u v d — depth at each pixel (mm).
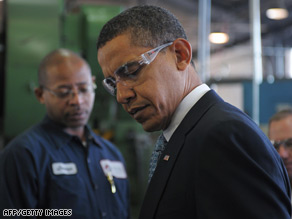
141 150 2730
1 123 2812
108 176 1801
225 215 765
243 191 768
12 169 1538
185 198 867
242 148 802
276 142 1646
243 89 3717
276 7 4609
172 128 1013
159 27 966
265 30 6156
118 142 2760
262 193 769
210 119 887
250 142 810
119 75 967
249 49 6590
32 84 2689
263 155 812
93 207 1667
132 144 2742
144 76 951
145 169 2727
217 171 793
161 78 960
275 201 767
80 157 1759
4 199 1493
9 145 1638
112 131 2789
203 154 826
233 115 867
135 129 2811
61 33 2818
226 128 823
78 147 1784
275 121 1680
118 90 980
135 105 975
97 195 1712
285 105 3477
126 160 2738
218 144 812
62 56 1796
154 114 983
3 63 2754
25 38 2711
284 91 3502
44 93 1803
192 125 940
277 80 3557
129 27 958
